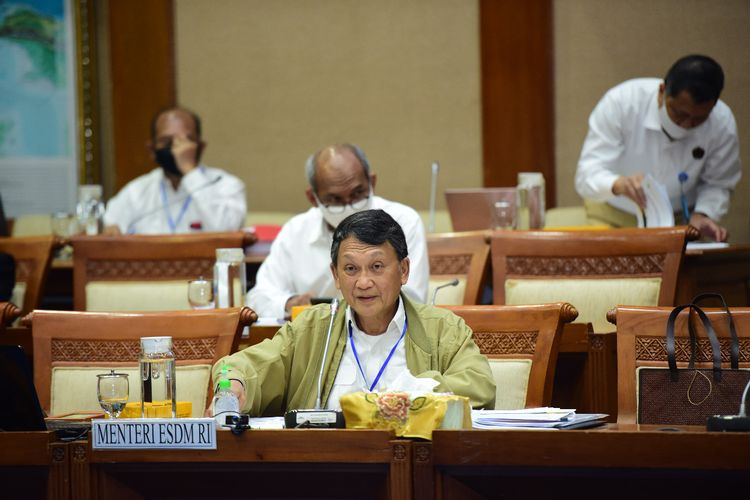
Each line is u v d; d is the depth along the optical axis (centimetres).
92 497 828
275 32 2645
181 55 2678
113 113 2680
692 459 735
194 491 825
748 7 2094
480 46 2511
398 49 2589
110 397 899
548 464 758
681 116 1750
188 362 1085
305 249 1516
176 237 1537
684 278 1467
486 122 2509
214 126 2673
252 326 1309
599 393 1283
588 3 2370
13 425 878
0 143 2678
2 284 1550
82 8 2659
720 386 940
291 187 2652
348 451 785
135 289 1537
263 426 868
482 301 1582
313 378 1009
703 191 1842
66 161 2672
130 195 2184
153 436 817
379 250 962
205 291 1355
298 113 2644
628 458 746
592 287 1387
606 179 1759
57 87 2669
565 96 2423
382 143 2603
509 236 1434
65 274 1798
